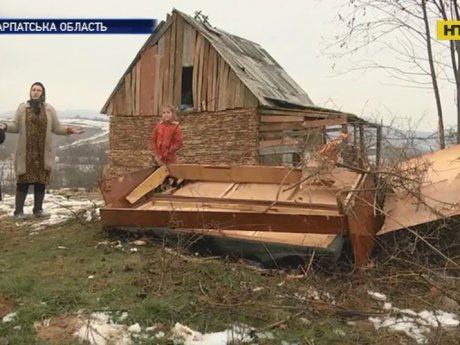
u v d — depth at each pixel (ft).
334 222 14.14
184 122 51.85
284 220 14.87
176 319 11.24
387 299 12.61
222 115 49.85
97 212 22.85
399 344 10.36
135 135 55.57
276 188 19.49
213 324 11.02
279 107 47.98
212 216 16.03
